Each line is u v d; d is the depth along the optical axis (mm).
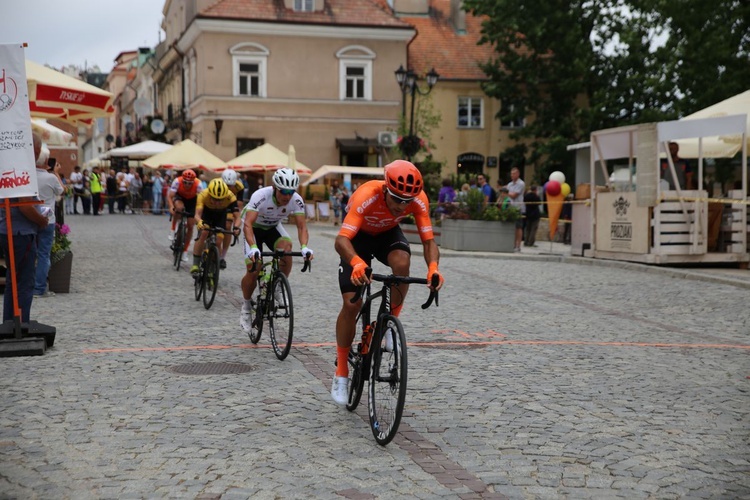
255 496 4137
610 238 16938
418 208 5500
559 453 4879
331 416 5633
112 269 14578
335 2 38844
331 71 38188
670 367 7375
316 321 9578
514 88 38438
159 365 7133
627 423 5547
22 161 7438
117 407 5766
